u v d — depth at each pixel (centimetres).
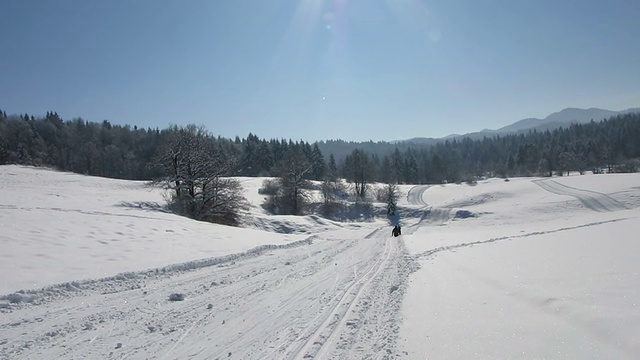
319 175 9594
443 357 446
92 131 11525
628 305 495
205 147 3425
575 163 10644
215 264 1153
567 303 540
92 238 1266
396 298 748
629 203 4884
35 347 536
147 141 11019
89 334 585
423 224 5453
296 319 657
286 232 3809
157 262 1067
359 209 6406
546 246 1160
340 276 1018
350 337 562
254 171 9756
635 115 15012
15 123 9700
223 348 541
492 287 710
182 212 3148
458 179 11275
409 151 17188
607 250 938
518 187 6681
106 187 4538
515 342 452
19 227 1245
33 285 769
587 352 397
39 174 5212
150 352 528
